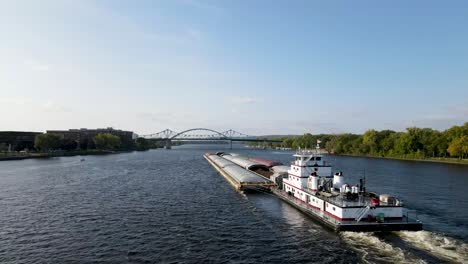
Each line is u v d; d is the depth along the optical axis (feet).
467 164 492.54
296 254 123.34
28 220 174.70
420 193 250.16
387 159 615.16
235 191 261.85
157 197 237.25
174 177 359.05
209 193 253.24
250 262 116.57
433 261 112.27
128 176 366.84
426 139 603.67
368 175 363.76
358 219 142.41
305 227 156.66
